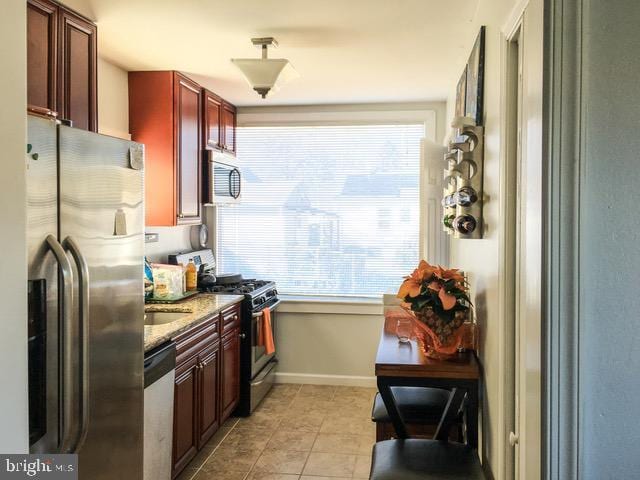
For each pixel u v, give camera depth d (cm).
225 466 319
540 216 104
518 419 176
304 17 269
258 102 470
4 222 113
